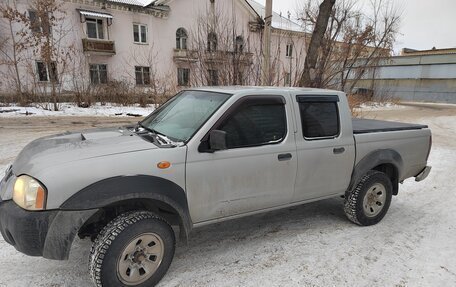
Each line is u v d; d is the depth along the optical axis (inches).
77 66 887.7
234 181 116.0
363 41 596.4
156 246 105.0
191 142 108.0
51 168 91.4
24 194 90.4
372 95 1181.7
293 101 130.8
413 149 168.7
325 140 137.6
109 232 95.9
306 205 184.4
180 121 122.3
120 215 100.7
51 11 669.3
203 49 357.1
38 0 654.5
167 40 1063.0
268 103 124.7
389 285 111.7
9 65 712.4
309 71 358.9
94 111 648.4
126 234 96.8
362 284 111.7
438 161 307.4
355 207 151.1
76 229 90.6
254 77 351.3
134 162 98.0
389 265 123.9
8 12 692.7
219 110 113.7
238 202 119.3
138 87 843.4
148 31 1024.2
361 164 150.0
